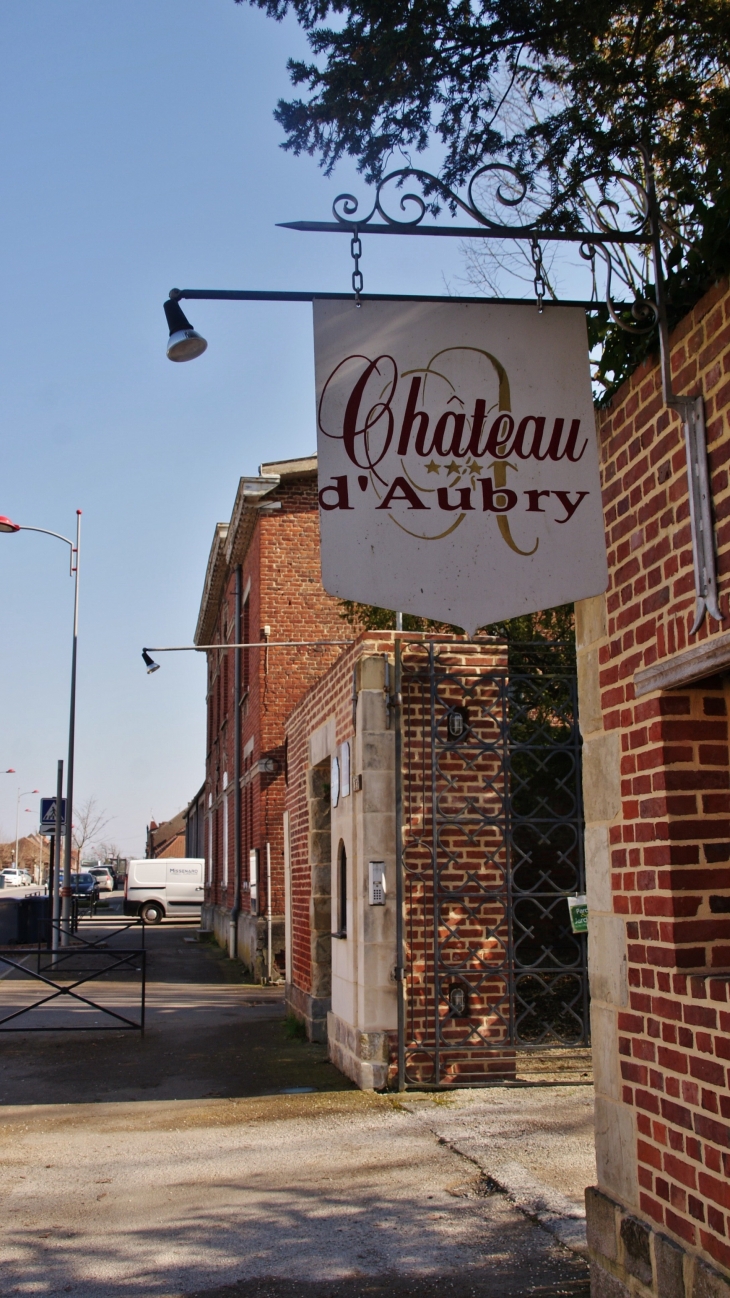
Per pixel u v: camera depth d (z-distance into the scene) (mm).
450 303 3971
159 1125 7734
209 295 4090
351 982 9062
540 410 3916
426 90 4852
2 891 54812
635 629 4211
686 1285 3646
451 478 3844
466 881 8648
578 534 3844
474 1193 5797
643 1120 4059
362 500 3797
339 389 3883
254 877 17875
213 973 18859
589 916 4602
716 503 3598
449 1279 4703
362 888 8602
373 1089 8375
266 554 17984
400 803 8539
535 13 4582
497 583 3783
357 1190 5945
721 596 3561
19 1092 9047
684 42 4570
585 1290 4539
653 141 4523
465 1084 8398
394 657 8781
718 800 3943
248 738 19938
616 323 4117
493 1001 8711
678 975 3811
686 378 3807
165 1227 5527
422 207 4059
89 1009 13945
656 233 3945
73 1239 5406
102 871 68750
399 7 4625
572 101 5277
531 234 4059
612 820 4383
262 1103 8227
